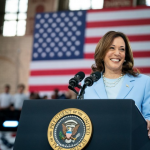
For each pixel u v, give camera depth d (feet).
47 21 56.24
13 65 86.69
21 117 9.59
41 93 54.29
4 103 61.05
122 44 12.36
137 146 8.79
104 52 12.41
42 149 9.11
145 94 11.73
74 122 8.93
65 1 88.53
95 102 9.17
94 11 54.24
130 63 12.69
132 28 51.78
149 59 49.70
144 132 9.26
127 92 11.68
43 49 55.31
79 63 53.42
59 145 8.80
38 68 54.75
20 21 90.99
